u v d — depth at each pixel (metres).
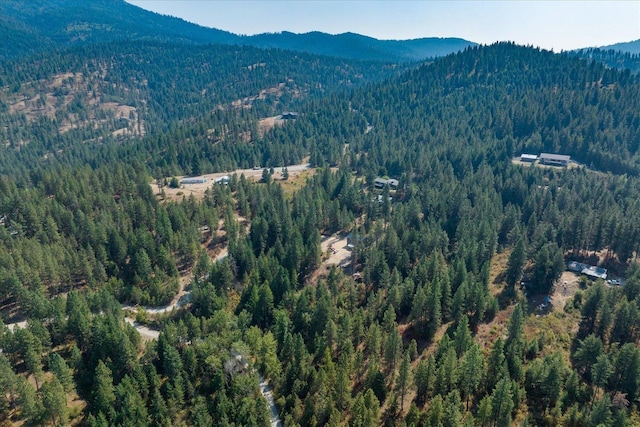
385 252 131.50
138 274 132.25
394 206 173.38
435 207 159.88
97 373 82.44
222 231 163.38
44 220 142.62
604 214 131.12
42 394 78.38
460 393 79.06
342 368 81.94
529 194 174.38
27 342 88.44
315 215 152.50
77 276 130.25
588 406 76.31
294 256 129.38
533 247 128.75
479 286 103.62
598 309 96.19
